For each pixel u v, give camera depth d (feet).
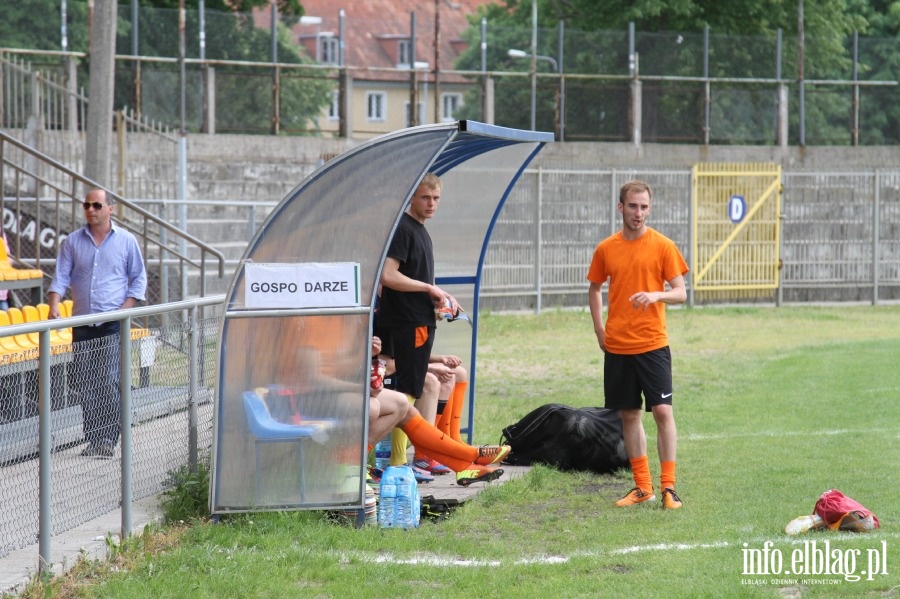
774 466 64.28
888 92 231.71
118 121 136.77
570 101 214.90
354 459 50.29
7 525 42.93
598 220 175.73
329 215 49.62
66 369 46.06
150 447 52.13
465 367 70.49
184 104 189.47
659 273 56.08
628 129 217.77
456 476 59.06
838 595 40.60
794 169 203.21
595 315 57.82
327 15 411.95
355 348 49.98
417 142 49.34
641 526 51.31
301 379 50.01
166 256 126.00
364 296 49.85
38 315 73.56
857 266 189.16
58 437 45.52
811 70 231.30
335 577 42.98
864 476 61.05
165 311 50.70
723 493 57.93
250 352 49.65
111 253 65.67
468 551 47.19
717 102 222.28
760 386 97.81
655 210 177.78
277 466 49.98
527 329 148.66
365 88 207.10
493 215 68.59
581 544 48.42
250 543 47.19
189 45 192.13
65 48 176.76
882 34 323.98
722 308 177.47
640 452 56.65
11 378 50.16
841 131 230.68
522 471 63.77
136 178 161.68
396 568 44.01
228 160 193.06
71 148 133.59
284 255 49.62
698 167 179.11
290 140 198.29
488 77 211.20
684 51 221.46
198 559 44.06
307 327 49.85
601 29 284.61
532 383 102.53
